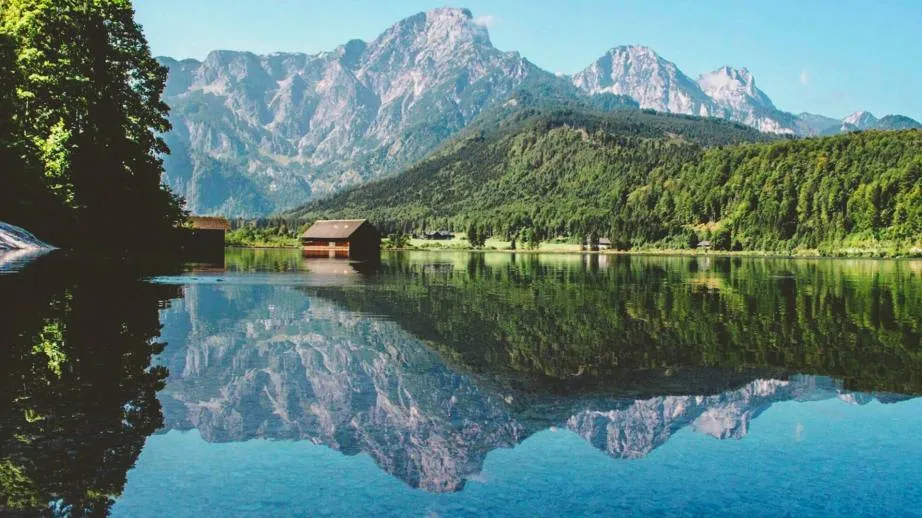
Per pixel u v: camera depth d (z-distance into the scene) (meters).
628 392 16.78
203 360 19.33
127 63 66.00
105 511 9.18
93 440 12.00
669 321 30.27
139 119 68.25
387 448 12.22
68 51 57.91
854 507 9.91
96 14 60.00
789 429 13.83
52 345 20.20
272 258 104.56
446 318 29.94
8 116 55.50
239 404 14.83
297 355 20.58
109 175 63.16
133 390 15.59
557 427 13.77
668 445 12.68
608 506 9.78
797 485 10.73
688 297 43.06
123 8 63.28
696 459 11.91
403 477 10.80
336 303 35.16
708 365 20.23
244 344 22.14
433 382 17.48
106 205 64.31
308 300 36.31
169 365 18.50
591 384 17.58
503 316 31.05
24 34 55.09
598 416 14.62
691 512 9.65
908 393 16.98
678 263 122.25
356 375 18.12
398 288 45.91
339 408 14.83
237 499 9.77
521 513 9.46
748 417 14.70
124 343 21.16
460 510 9.53
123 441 12.04
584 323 29.06
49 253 61.50
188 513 9.21
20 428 12.48
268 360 19.72
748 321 30.75
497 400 15.83
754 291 49.34
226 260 86.25
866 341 25.14
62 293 33.25
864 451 12.45
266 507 9.51
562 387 17.19
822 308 37.22
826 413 15.10
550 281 57.69
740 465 11.65
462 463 11.53
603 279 62.69
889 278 71.56
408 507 9.62
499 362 20.20
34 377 16.31
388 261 104.81
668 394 16.61
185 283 43.91
